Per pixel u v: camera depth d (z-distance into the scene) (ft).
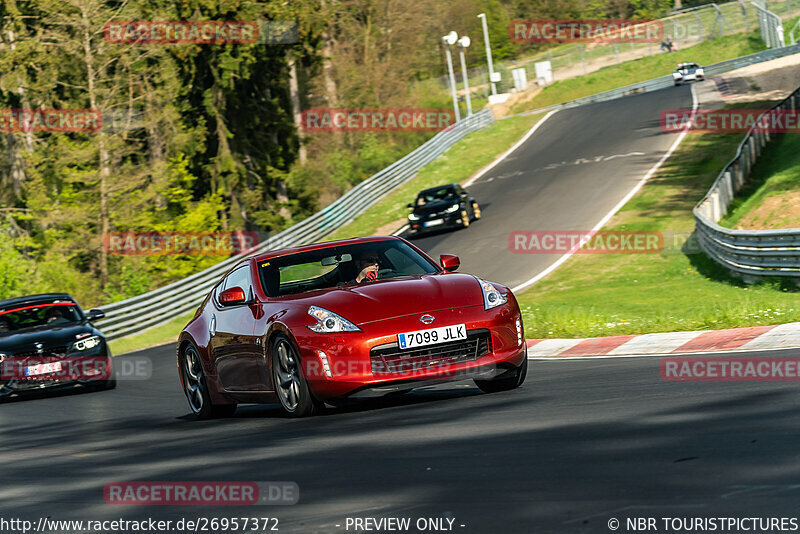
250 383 74.33
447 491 39.34
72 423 95.86
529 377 84.43
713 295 158.10
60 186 376.27
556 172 359.46
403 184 400.26
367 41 570.46
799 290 148.36
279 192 463.83
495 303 68.49
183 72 405.39
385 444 52.75
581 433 48.88
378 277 73.87
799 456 38.37
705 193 275.80
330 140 533.96
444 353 65.57
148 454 63.26
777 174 252.42
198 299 257.55
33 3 391.65
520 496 36.86
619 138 398.01
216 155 428.15
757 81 468.34
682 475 37.24
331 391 65.10
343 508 38.83
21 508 49.14
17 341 128.47
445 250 272.31
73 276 320.50
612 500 34.68
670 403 56.44
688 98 462.60
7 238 319.06
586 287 200.44
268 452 55.72
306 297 70.44
